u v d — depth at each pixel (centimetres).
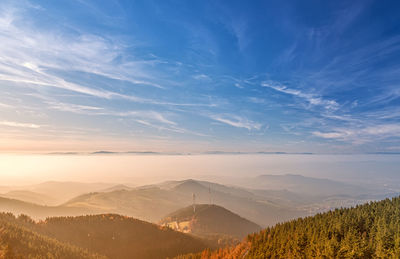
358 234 9025
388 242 7856
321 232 9562
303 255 8869
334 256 7975
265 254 10381
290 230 11812
